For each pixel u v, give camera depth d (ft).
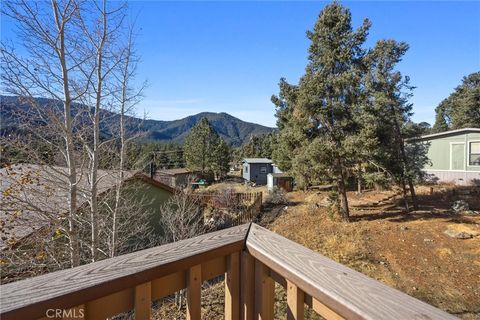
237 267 4.01
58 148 17.04
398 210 36.17
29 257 15.58
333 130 30.12
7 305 2.31
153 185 28.53
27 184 17.03
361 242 25.70
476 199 38.47
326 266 3.21
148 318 3.13
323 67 30.25
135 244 23.43
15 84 14.99
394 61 32.01
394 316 2.33
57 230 15.85
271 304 3.85
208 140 92.48
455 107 89.56
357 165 33.40
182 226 22.61
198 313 3.61
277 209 42.63
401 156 35.12
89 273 2.89
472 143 46.37
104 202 19.40
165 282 3.40
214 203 39.73
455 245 23.89
